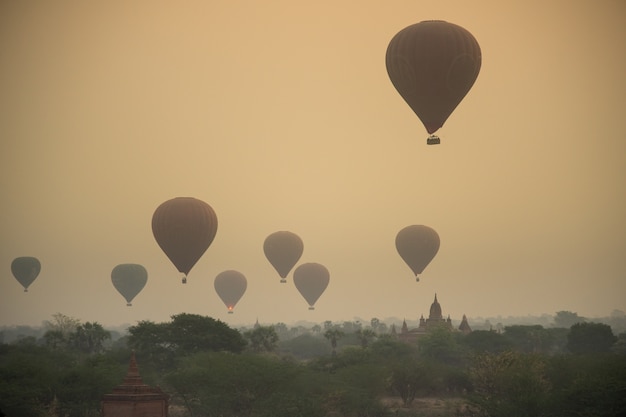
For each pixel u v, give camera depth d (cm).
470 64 7150
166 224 10119
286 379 6656
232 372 6550
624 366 6706
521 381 6481
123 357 8469
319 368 8719
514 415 6119
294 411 6138
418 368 7800
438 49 7081
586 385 6050
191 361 7156
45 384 6644
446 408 7119
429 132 7450
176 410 6994
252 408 6538
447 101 7262
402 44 7212
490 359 7288
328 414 6538
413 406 7469
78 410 6506
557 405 6041
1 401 6328
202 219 10156
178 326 8775
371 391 7262
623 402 5862
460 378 8062
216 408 6494
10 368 6956
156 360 8494
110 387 6694
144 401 5266
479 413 6594
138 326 8912
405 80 7250
